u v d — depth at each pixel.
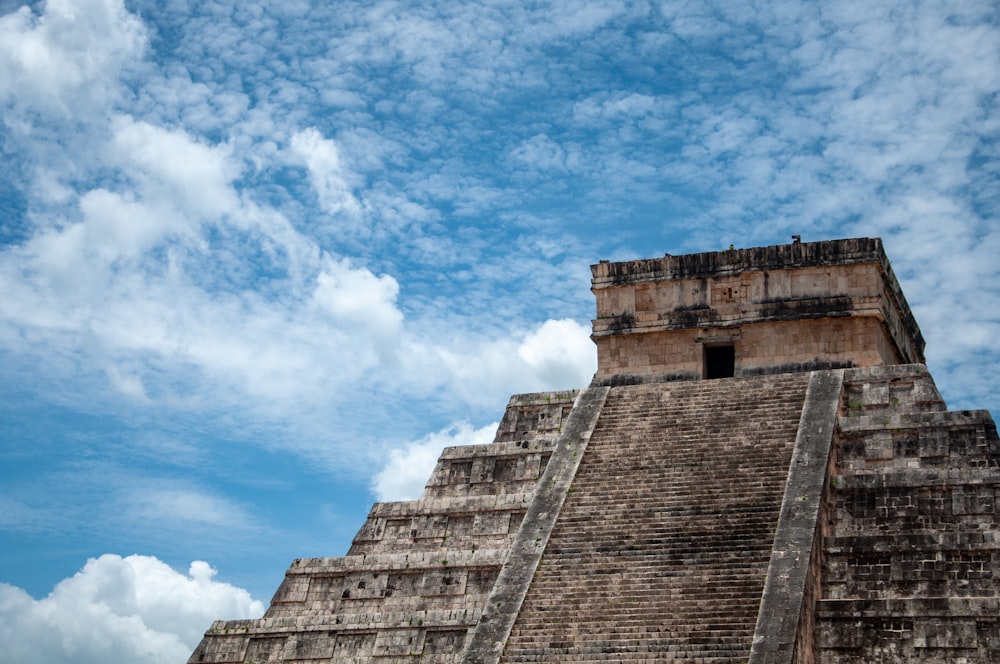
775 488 37.31
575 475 40.16
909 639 33.09
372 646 39.03
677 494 38.22
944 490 36.53
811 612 33.88
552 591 36.12
